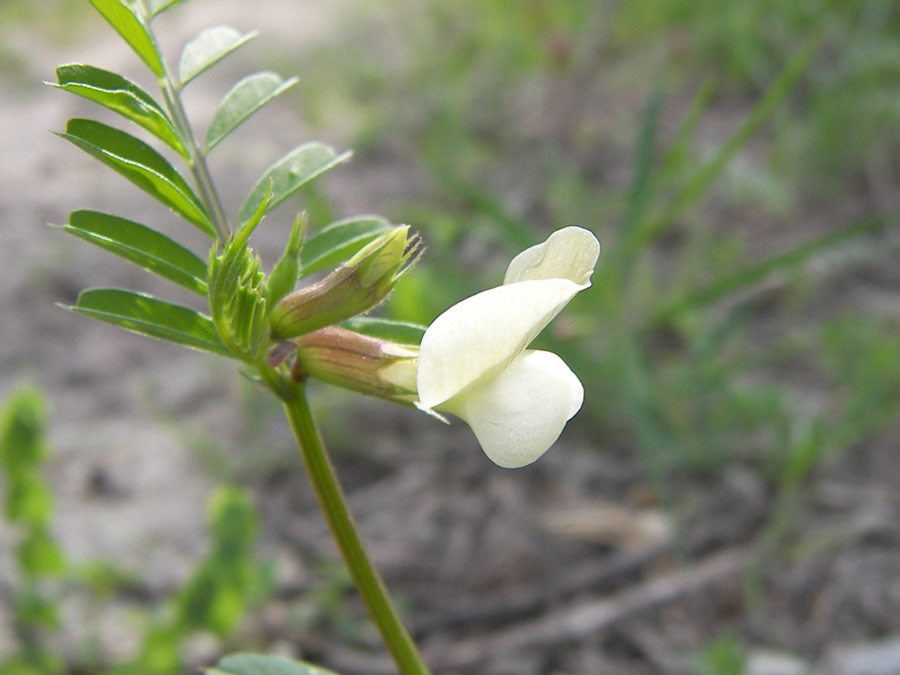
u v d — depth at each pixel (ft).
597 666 0.56
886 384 0.65
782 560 0.61
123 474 0.72
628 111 1.14
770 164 0.97
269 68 1.46
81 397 0.80
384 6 1.70
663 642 0.57
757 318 0.80
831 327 0.74
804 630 0.57
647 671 0.55
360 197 1.05
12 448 0.56
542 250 0.26
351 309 0.25
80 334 0.88
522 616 0.59
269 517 0.68
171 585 0.63
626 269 0.70
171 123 0.27
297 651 0.58
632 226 0.68
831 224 0.89
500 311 0.24
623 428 0.70
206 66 0.29
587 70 1.24
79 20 1.83
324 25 1.67
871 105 0.98
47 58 1.64
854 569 0.60
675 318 0.75
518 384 0.25
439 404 0.26
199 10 1.83
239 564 0.54
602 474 0.68
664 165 0.70
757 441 0.67
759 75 1.11
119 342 0.87
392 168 1.11
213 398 0.79
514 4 1.39
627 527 0.64
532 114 1.18
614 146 1.08
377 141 1.18
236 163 1.16
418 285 0.67
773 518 0.63
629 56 1.27
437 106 1.23
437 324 0.24
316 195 0.81
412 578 0.62
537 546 0.63
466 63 1.36
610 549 0.63
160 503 0.69
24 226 1.03
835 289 0.82
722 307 0.80
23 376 0.82
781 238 0.88
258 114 1.31
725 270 0.83
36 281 0.93
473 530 0.65
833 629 0.57
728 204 0.94
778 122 1.01
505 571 0.62
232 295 0.25
